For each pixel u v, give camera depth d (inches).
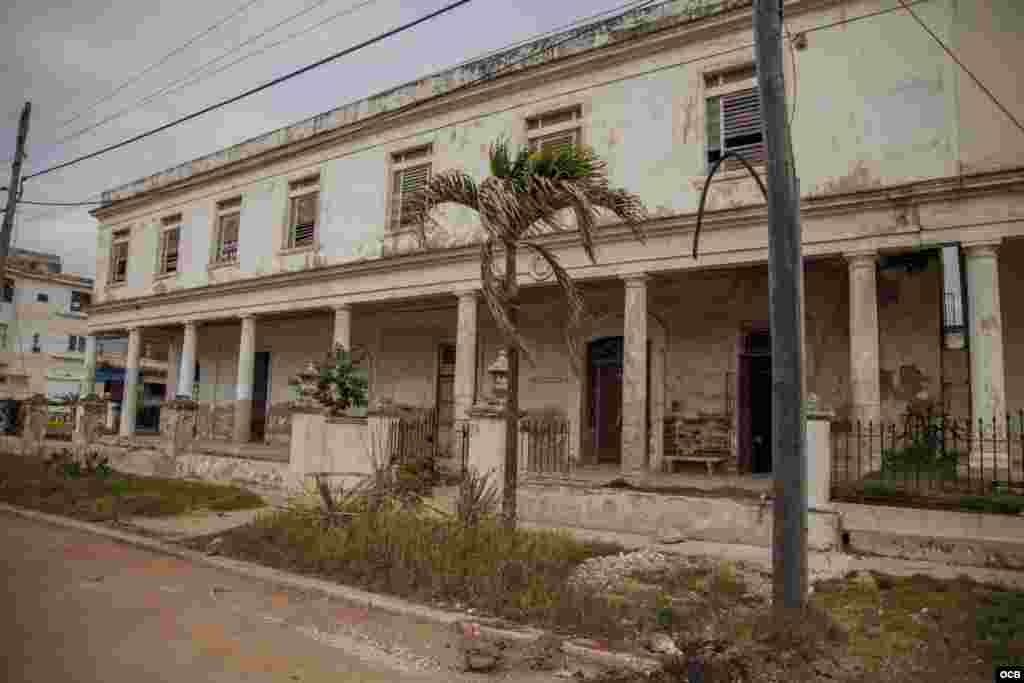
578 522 379.9
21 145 730.8
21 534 406.0
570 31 536.1
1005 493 325.1
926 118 404.5
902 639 220.1
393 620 253.8
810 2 440.1
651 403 557.3
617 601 258.5
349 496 386.0
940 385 442.0
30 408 840.9
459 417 559.2
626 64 514.3
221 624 238.8
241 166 784.3
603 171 505.0
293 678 189.8
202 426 911.0
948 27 404.5
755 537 328.2
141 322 885.8
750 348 539.5
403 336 732.7
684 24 484.1
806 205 424.5
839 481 359.3
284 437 812.6
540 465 415.8
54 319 1571.1
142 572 317.4
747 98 467.8
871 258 408.5
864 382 402.0
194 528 419.8
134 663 192.1
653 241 482.9
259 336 869.2
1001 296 426.9
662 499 355.3
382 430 501.4
